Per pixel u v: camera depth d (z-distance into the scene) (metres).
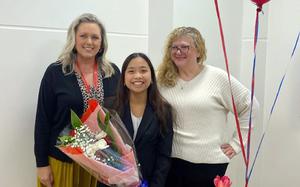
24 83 2.08
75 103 1.89
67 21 2.25
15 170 2.11
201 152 1.90
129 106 1.86
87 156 1.51
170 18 2.68
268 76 2.78
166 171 1.88
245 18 2.85
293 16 2.56
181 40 1.88
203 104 1.88
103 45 2.05
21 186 2.15
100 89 1.98
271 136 2.79
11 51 2.00
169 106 1.90
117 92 1.88
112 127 1.64
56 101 1.91
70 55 1.96
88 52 1.93
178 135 1.94
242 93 1.99
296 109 2.59
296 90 2.57
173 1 2.65
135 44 2.72
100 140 1.58
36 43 2.10
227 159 1.99
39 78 2.14
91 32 1.92
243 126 2.06
